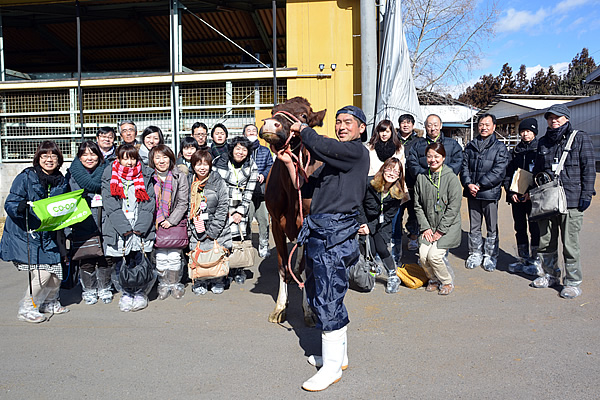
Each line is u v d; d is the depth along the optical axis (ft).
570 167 15.11
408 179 19.15
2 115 35.65
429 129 18.52
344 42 32.48
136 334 13.00
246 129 21.50
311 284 10.18
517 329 12.81
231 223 16.98
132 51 54.85
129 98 34.78
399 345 11.96
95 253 15.15
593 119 63.31
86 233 15.23
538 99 87.35
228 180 17.16
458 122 78.07
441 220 15.75
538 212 15.40
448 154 18.76
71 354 11.71
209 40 50.57
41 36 48.26
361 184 10.08
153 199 15.51
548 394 9.41
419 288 16.88
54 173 14.70
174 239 15.67
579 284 15.53
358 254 10.37
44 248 13.96
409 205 21.44
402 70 29.60
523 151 19.40
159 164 15.65
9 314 14.89
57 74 38.34
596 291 15.85
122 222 14.92
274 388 9.89
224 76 32.99
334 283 9.76
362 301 15.53
